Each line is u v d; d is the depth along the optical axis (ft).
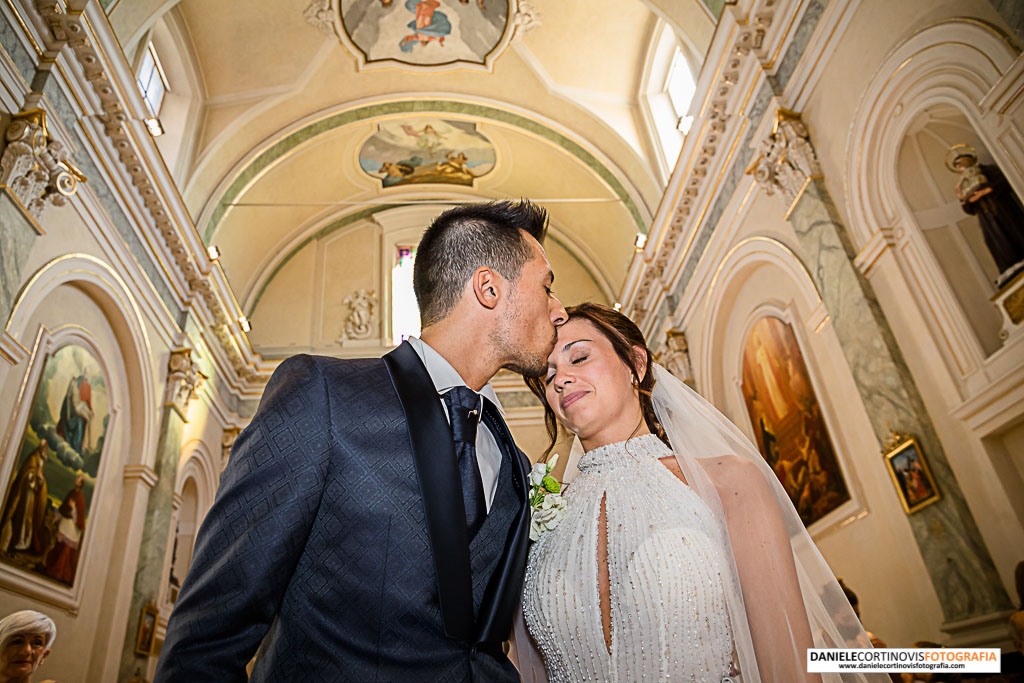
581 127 43.65
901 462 19.69
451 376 5.85
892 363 20.02
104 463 29.60
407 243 54.19
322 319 51.62
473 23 40.24
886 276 20.79
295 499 4.47
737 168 30.14
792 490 28.07
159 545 32.40
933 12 18.78
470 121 46.75
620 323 8.12
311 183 49.78
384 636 4.53
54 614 25.08
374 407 5.17
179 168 37.86
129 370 32.27
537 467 7.08
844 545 24.30
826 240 23.16
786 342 27.96
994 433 17.26
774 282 29.07
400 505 4.87
